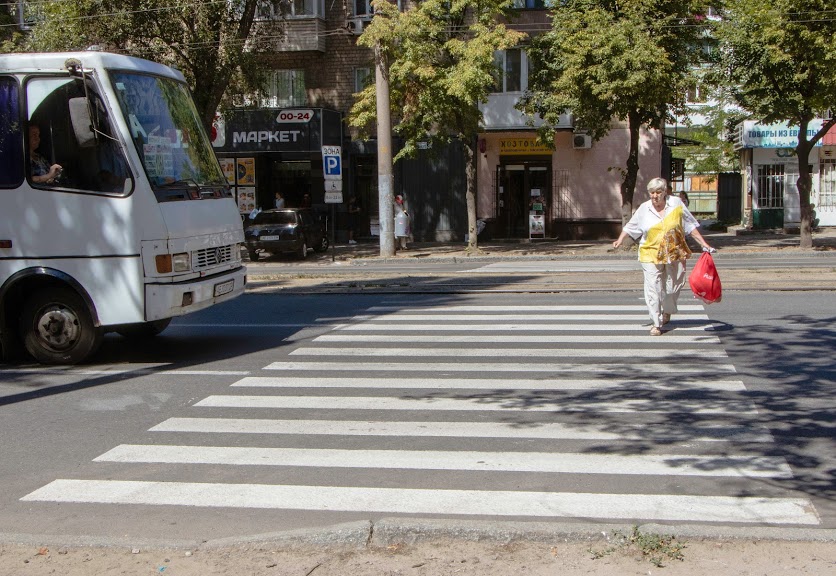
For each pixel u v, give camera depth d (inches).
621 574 164.2
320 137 1248.8
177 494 221.9
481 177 1282.0
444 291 606.9
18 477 239.8
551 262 890.1
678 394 307.7
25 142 378.3
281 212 1075.3
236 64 1025.5
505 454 246.2
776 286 567.8
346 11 1291.8
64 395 335.6
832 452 241.3
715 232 1400.1
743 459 236.2
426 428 274.8
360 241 1330.0
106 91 374.0
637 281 634.8
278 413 298.8
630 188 992.2
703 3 917.8
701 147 1883.6
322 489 221.9
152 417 299.1
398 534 184.4
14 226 379.6
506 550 177.2
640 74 877.8
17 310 399.5
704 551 172.9
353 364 376.2
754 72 895.1
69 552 184.7
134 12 954.1
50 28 946.7
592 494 212.1
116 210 373.1
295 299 607.5
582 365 358.6
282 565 174.2
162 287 375.6
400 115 1069.8
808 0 836.0
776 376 330.3
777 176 1300.4
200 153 423.2
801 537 177.8
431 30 967.0
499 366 362.0
